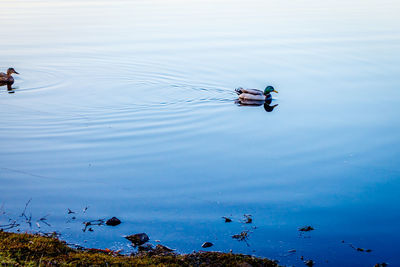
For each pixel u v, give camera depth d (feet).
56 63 84.84
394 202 40.93
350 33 106.63
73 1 144.15
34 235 33.30
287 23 116.26
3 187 42.91
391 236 36.14
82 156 50.21
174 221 38.09
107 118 61.98
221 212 39.55
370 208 40.11
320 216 39.04
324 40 100.58
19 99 68.44
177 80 77.87
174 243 34.91
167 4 140.15
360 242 35.42
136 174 46.24
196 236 35.94
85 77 78.64
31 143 53.31
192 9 132.98
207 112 65.41
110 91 72.84
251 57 88.74
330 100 69.05
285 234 36.42
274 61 86.74
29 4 139.13
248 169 47.50
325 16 125.18
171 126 59.77
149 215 38.93
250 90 69.67
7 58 86.99
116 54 90.12
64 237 35.01
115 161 49.11
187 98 70.90
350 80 77.15
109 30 107.55
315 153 51.16
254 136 56.59
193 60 86.79
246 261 30.71
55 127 58.34
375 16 125.08
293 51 92.73
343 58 88.28
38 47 93.86
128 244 34.45
